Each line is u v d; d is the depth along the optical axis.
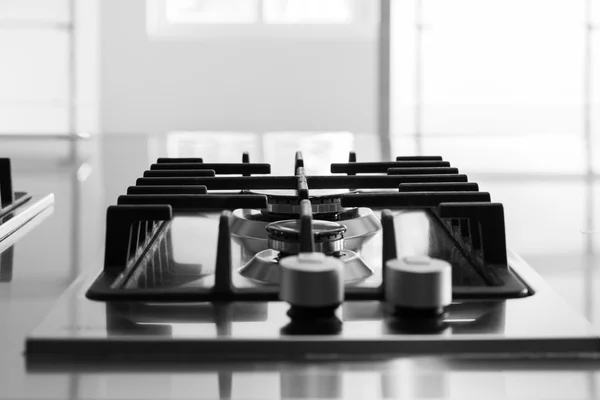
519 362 0.38
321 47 5.93
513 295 0.47
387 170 0.76
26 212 0.75
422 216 0.73
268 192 0.68
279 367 0.37
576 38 6.22
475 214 0.53
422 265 0.42
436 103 6.21
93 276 0.52
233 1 5.95
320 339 0.39
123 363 0.37
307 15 6.01
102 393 0.34
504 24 6.21
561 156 1.34
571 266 0.57
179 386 0.34
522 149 1.45
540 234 0.70
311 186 0.70
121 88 5.93
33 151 1.33
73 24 5.85
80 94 5.92
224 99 5.97
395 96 6.11
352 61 5.95
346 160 1.17
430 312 0.42
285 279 0.41
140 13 5.85
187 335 0.39
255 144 1.40
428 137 1.63
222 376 0.36
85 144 1.44
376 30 5.95
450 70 6.20
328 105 5.98
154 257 0.58
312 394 0.33
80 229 0.71
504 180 1.05
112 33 5.88
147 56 5.90
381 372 0.36
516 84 6.25
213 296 0.46
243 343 0.38
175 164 0.82
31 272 0.55
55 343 0.39
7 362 0.37
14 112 5.91
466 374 0.36
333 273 0.40
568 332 0.40
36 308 0.47
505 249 0.53
